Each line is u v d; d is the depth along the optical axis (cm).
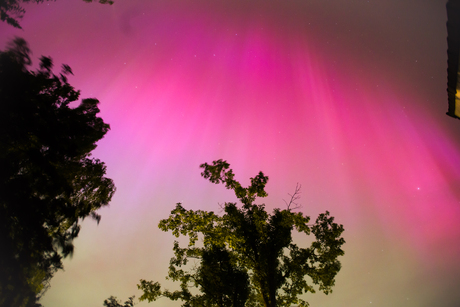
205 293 1450
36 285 1070
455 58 535
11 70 1029
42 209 1064
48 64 1181
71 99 1258
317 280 1409
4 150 1004
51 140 1130
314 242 1427
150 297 1429
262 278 1322
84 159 1379
